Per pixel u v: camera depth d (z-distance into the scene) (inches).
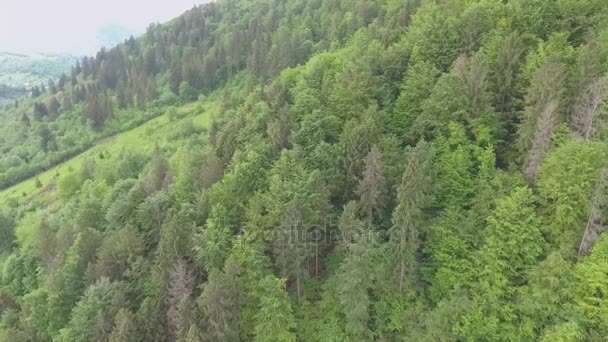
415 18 3629.4
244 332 2112.5
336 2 6958.7
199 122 6530.5
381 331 2031.3
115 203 3078.2
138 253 2600.9
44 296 2728.8
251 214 2295.8
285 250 2177.7
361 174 2390.5
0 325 2994.6
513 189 2049.7
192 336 1872.5
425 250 2100.1
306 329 2102.6
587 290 1659.7
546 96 2174.0
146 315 2178.9
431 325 1839.3
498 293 1820.9
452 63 2822.3
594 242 1739.7
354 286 1942.7
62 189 4918.8
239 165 2588.6
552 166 1926.7
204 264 2263.8
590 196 1803.6
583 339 1604.3
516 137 2433.6
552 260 1704.0
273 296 1969.7
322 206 2294.5
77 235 2982.3
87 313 2299.5
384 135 2529.5
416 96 2652.6
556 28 2787.9
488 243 1902.1
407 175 1982.0
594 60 2194.9
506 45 2564.0
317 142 2645.2
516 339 1739.7
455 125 2299.5
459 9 3348.9
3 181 7057.1
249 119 3154.5
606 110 2060.8
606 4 2785.4
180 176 3127.5
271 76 5743.1
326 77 3243.1
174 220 2385.6
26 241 3732.8
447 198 2199.8
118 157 5516.7
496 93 2546.8
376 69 3051.2
